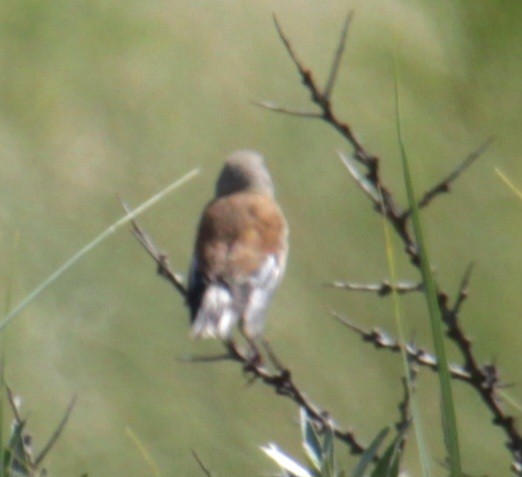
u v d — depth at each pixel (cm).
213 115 1858
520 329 1802
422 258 572
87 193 1652
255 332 905
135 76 1850
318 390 1524
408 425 589
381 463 579
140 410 1423
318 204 1781
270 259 945
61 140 1708
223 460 1391
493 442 1522
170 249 1647
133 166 1716
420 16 2216
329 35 2091
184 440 1388
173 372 1476
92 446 1367
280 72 1961
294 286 1638
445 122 2088
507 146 2088
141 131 1775
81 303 1520
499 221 1966
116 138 1745
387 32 2148
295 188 1798
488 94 2164
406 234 734
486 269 1875
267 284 938
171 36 1923
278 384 732
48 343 1441
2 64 1786
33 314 1467
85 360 1450
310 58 2033
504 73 2186
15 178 1598
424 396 1538
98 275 1559
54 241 1559
